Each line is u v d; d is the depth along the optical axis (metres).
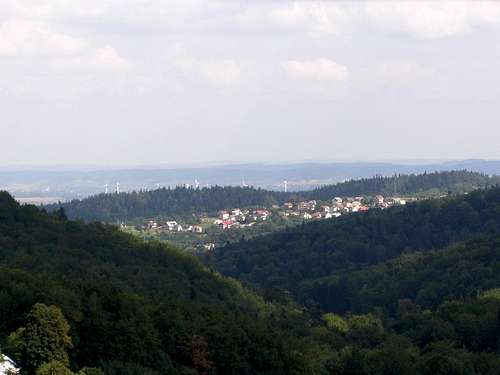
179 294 160.38
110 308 113.69
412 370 129.62
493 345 152.38
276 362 119.69
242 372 116.50
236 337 118.88
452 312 167.75
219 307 155.00
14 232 168.38
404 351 137.25
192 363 112.38
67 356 95.38
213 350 115.44
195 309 131.75
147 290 151.88
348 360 130.88
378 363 133.00
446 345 143.12
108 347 105.19
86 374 92.94
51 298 105.25
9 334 100.44
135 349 106.12
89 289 117.75
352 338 164.12
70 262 156.38
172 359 112.25
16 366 92.50
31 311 94.19
